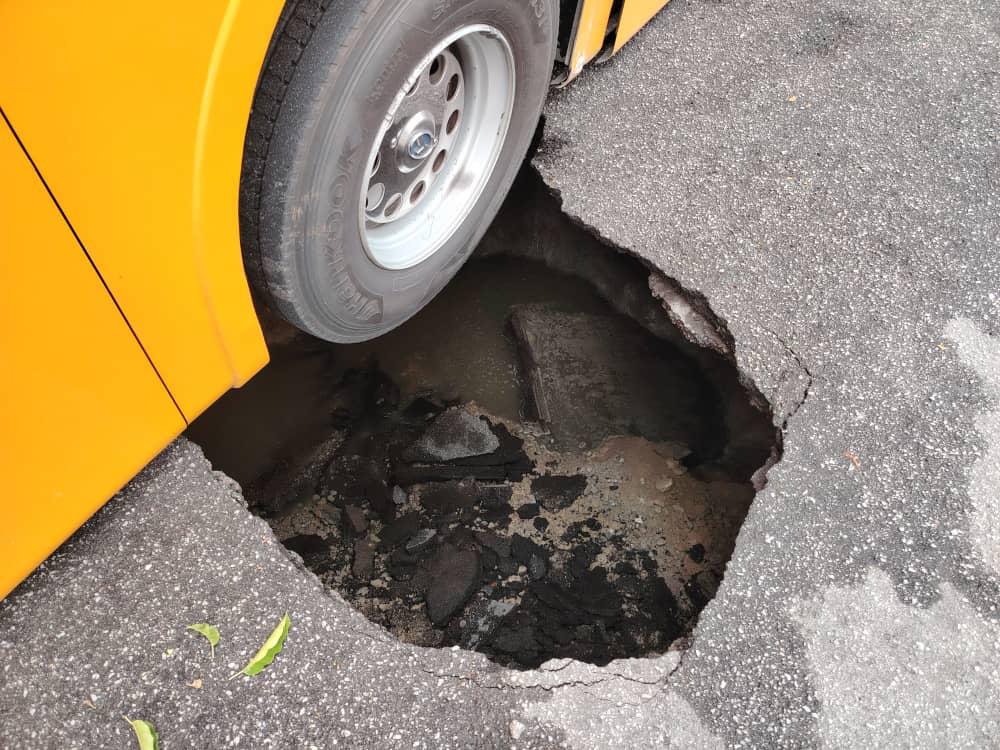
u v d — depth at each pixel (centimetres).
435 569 267
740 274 233
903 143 263
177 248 145
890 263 233
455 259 236
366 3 148
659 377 312
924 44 295
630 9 267
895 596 175
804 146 264
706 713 160
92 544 174
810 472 193
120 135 123
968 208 245
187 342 160
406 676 162
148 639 164
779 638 169
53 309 129
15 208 115
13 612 166
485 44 196
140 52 119
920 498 188
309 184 162
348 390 312
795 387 210
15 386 131
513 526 280
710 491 282
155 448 168
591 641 248
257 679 161
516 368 322
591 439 301
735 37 300
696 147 265
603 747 156
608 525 279
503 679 163
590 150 266
